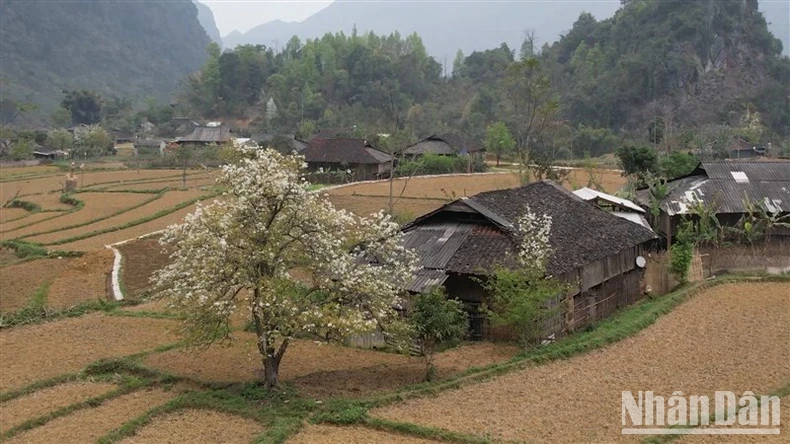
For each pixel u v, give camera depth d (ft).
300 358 84.28
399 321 74.69
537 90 246.68
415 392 70.03
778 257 124.47
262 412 65.72
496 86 485.97
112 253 138.72
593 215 116.78
